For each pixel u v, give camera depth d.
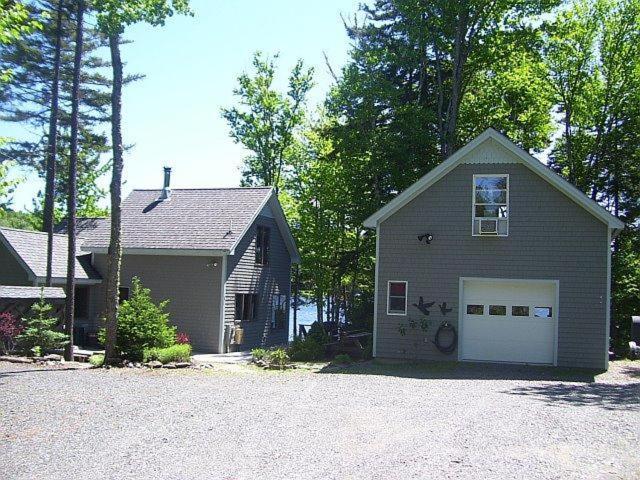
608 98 31.95
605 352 18.69
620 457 7.82
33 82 31.09
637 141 31.66
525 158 19.42
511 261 19.55
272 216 29.05
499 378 16.34
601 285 18.84
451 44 29.86
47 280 21.69
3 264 23.41
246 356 22.48
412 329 20.30
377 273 20.69
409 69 31.33
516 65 30.22
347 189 32.31
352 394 12.72
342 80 30.69
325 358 21.42
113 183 17.73
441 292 20.09
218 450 7.91
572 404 11.84
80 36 19.06
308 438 8.57
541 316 19.44
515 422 9.86
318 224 33.22
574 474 7.06
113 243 17.73
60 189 38.12
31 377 14.48
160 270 24.80
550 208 19.34
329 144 35.84
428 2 28.36
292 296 39.09
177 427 9.22
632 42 30.88
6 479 6.70
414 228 20.44
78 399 11.50
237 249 25.27
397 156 28.34
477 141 19.78
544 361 19.33
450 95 31.45
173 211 27.20
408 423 9.65
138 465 7.23
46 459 7.45
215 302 24.00
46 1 24.41
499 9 27.75
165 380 14.61
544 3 27.31
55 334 18.66
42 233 25.73
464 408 11.12
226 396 12.20
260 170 40.50
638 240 32.41
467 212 20.02
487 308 19.89
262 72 40.00
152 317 18.48
